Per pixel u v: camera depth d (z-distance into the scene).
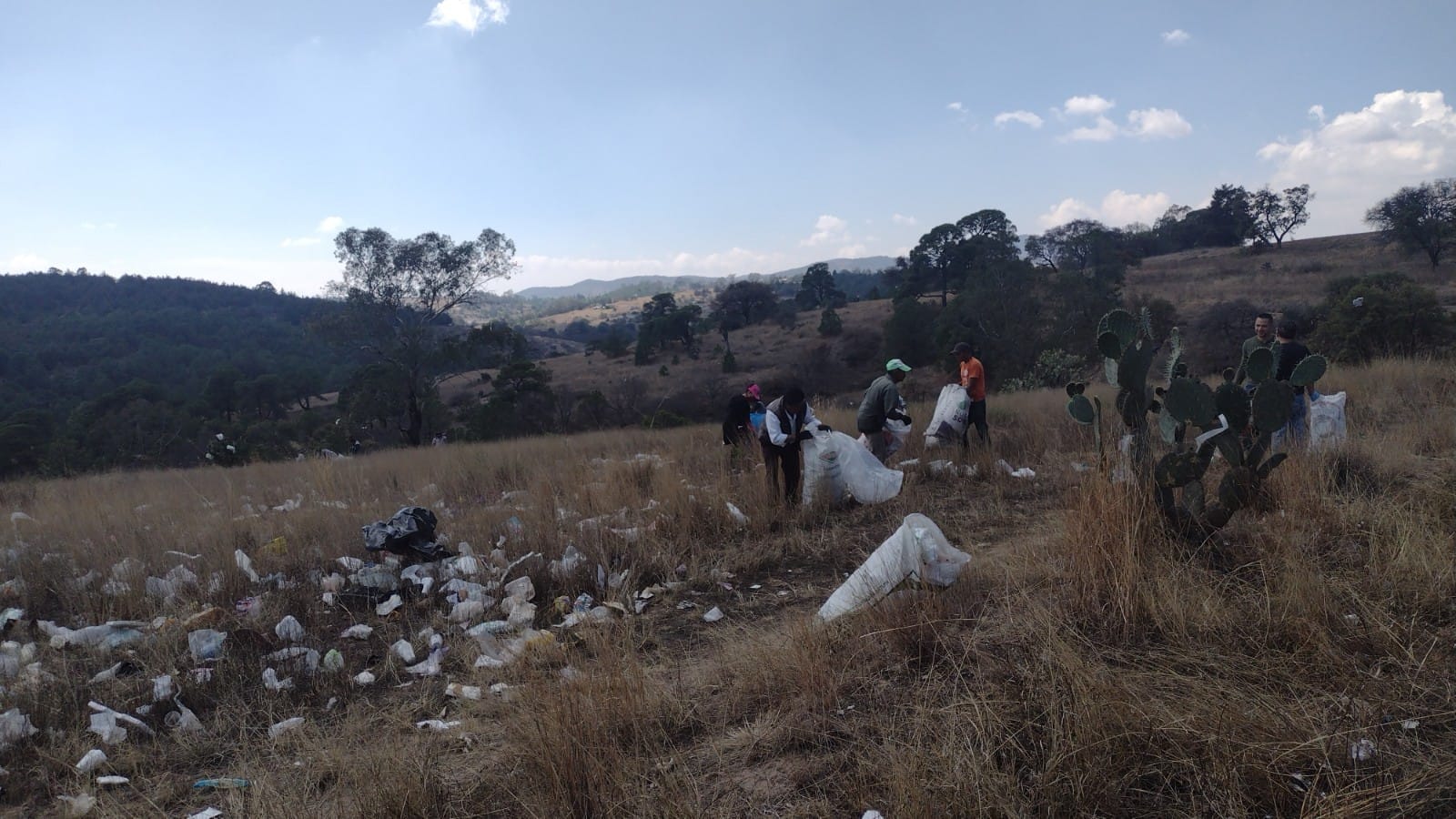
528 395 40.97
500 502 8.84
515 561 6.09
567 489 8.41
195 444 34.41
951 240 79.50
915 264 83.62
